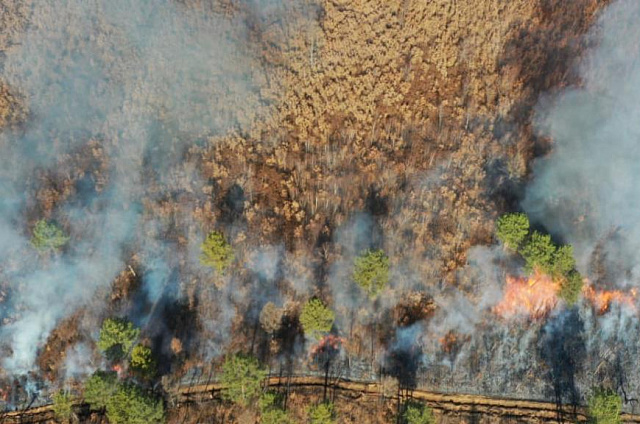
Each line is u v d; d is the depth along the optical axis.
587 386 66.50
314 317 63.16
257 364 61.72
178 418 64.19
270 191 74.06
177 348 67.00
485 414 65.25
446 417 64.94
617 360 67.56
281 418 60.56
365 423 64.38
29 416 65.19
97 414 64.88
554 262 64.56
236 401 63.41
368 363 67.19
